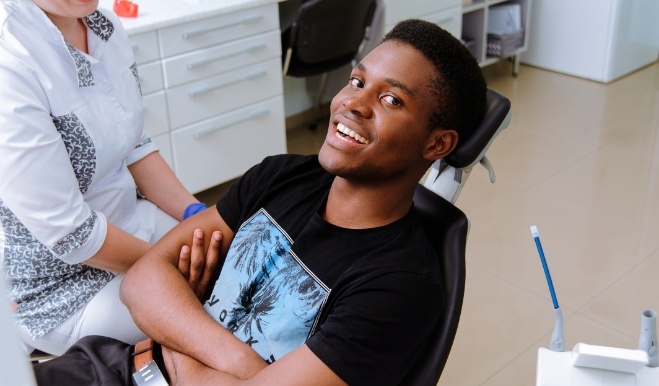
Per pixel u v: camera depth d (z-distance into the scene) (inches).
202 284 50.8
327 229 43.9
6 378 13.9
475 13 161.8
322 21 114.4
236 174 116.0
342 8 114.8
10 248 53.2
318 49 118.7
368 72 41.7
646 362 43.6
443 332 41.8
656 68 174.1
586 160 129.0
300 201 46.9
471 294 93.6
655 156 129.4
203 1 105.0
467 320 88.8
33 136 47.6
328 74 146.7
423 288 40.2
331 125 42.5
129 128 57.6
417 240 43.0
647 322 48.6
